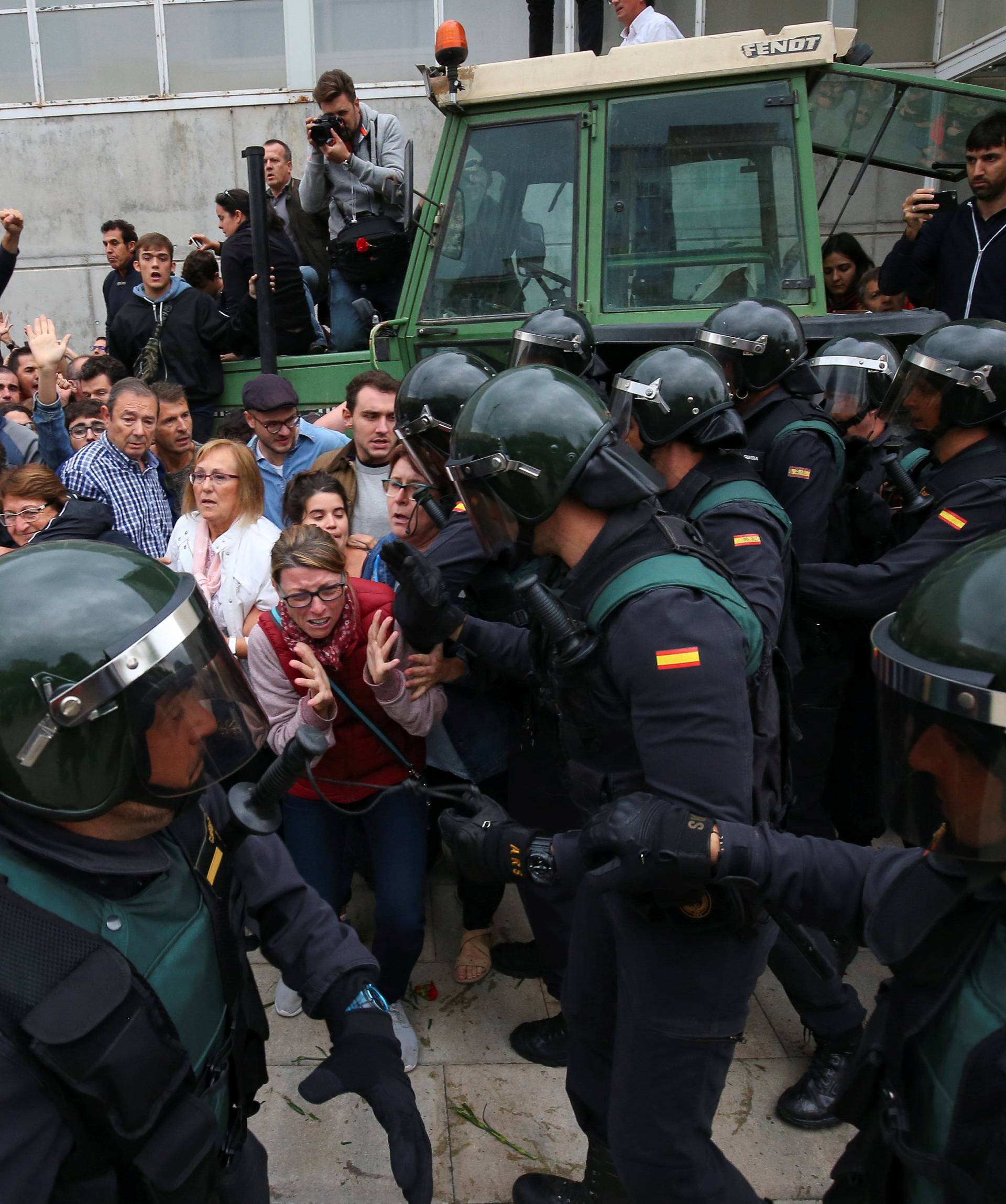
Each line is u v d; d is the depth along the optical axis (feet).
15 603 3.42
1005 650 3.12
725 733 4.59
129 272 20.10
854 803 9.48
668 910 4.90
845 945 8.46
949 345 7.75
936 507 8.22
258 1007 4.25
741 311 8.89
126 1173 3.43
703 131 11.62
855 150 13.84
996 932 3.33
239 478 10.04
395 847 7.97
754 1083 7.94
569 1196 6.52
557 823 7.75
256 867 4.55
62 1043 3.11
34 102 25.52
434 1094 7.86
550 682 5.37
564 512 5.07
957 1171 3.25
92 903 3.51
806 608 8.51
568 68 11.73
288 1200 6.86
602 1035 5.98
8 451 15.20
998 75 21.57
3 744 3.34
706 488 7.11
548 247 12.07
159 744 3.52
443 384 7.46
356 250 14.02
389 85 24.76
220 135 25.12
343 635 7.69
